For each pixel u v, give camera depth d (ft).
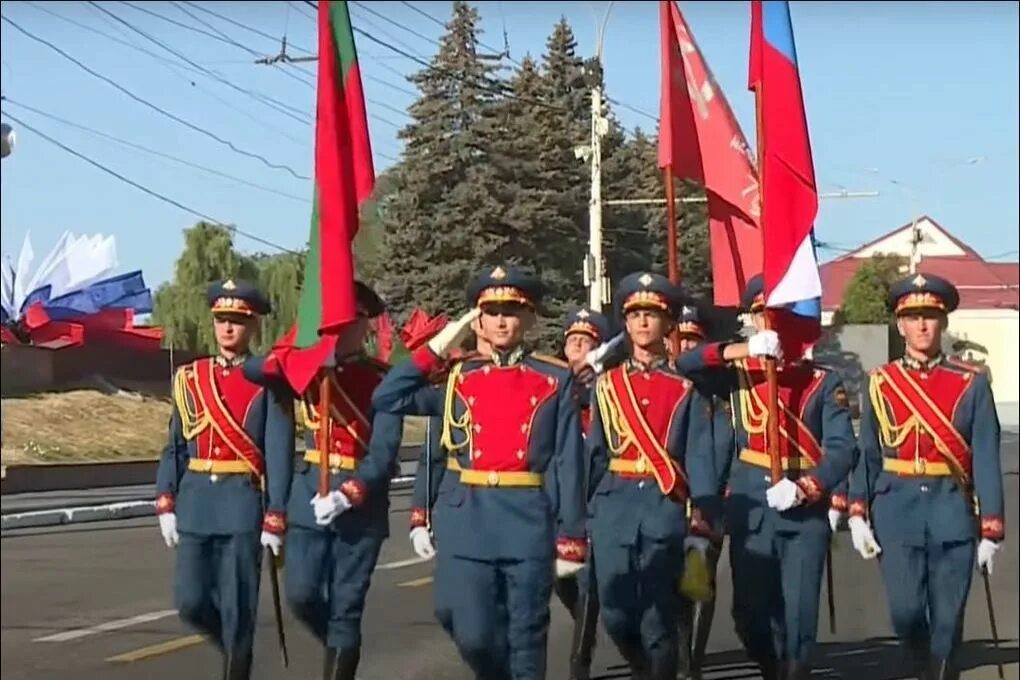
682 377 22.26
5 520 52.24
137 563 41.11
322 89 20.13
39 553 43.68
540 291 19.90
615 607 22.13
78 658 26.81
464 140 40.01
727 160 24.76
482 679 19.71
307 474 20.72
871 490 22.90
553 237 40.81
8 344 33.73
